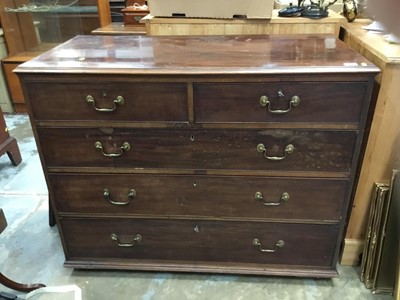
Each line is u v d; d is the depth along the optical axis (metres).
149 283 1.44
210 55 1.23
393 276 1.35
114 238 1.41
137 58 1.21
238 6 1.50
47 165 1.28
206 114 1.14
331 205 1.27
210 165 1.23
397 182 1.26
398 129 1.24
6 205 1.91
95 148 1.23
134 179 1.28
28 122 2.83
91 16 2.82
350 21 1.54
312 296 1.37
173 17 1.56
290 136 1.15
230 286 1.42
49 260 1.56
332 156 1.18
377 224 1.33
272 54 1.22
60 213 1.37
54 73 1.10
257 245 1.37
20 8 2.83
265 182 1.25
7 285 1.32
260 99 1.10
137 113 1.16
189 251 1.42
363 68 1.04
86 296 1.39
